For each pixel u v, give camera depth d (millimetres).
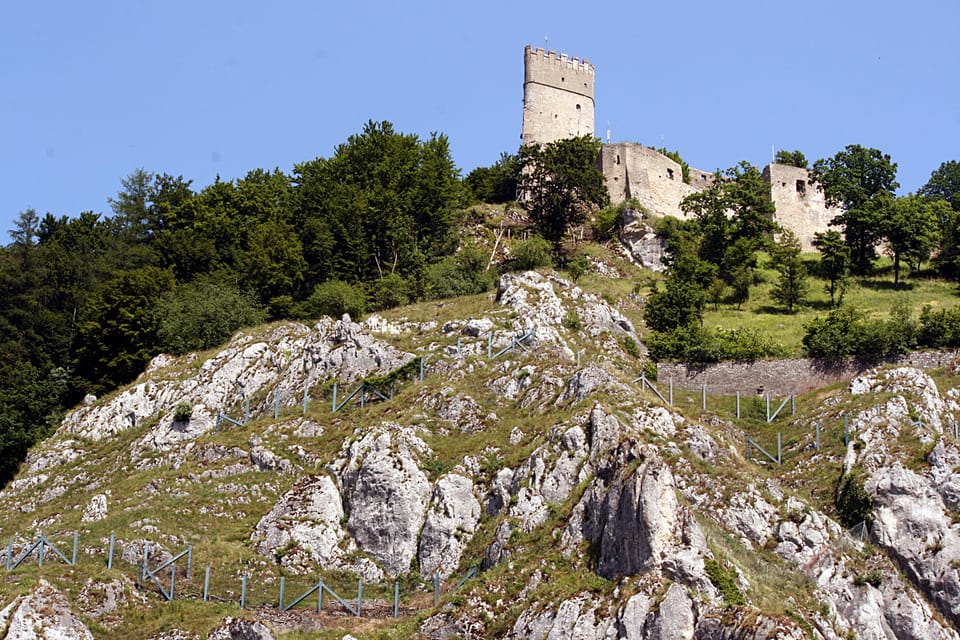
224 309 98125
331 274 108812
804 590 58844
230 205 122500
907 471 64688
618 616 53094
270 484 71625
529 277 96000
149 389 90062
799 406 81000
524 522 62750
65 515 74938
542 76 140125
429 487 67438
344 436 73812
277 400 81875
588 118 141500
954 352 85188
